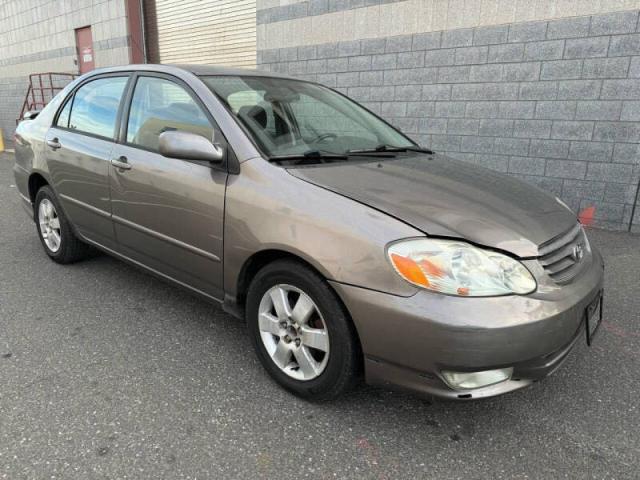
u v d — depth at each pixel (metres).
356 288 2.04
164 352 2.83
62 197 3.81
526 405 2.44
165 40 10.86
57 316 3.23
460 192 2.42
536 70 5.61
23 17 14.39
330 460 2.04
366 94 7.12
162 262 3.04
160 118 3.03
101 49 11.98
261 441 2.13
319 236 2.16
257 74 3.31
